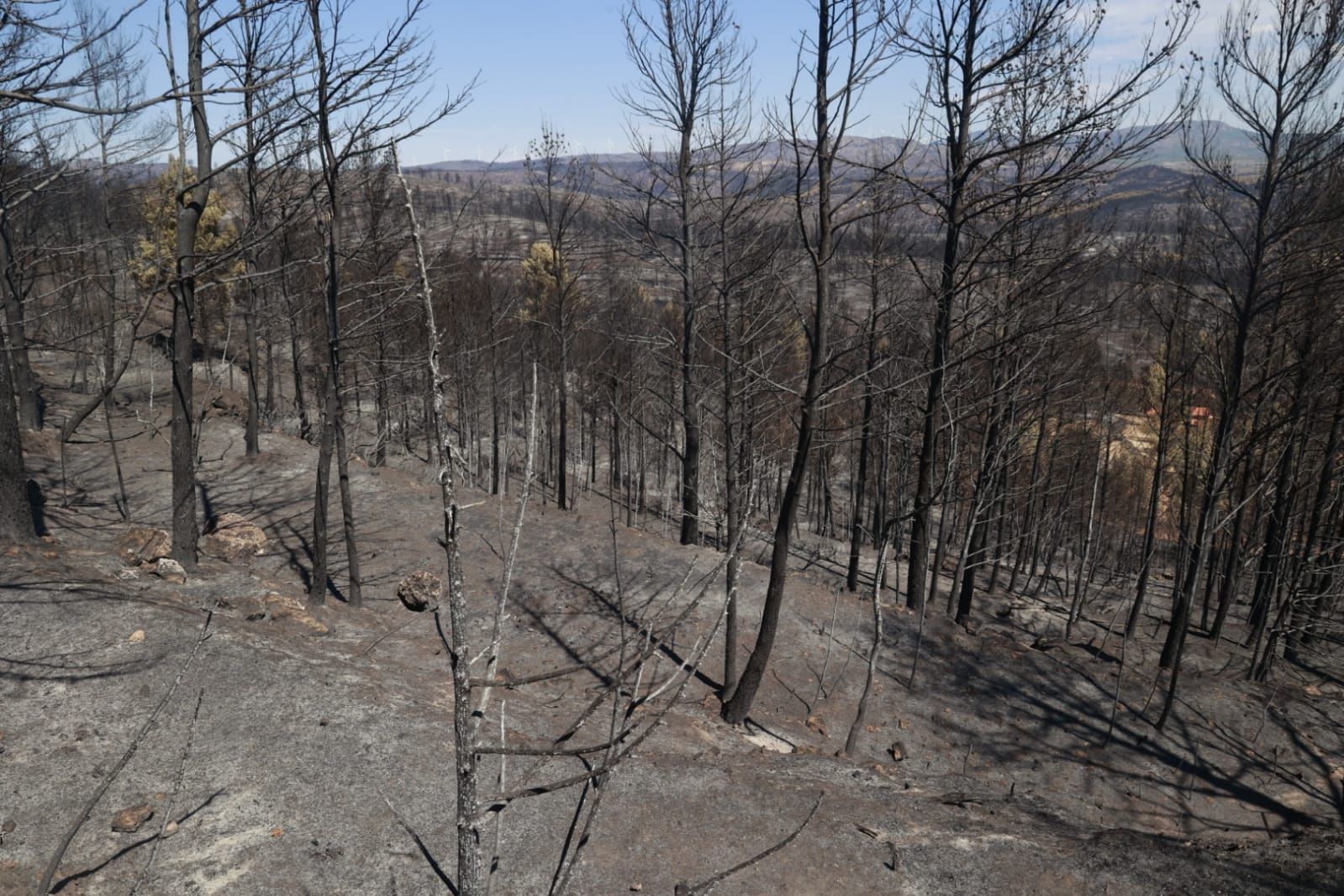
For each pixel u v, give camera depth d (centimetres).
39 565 1288
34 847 802
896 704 1603
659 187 2303
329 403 1579
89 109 593
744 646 1730
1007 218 1642
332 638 1468
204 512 2123
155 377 3127
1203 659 2042
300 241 2723
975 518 2058
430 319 303
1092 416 2978
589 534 2178
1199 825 1341
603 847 931
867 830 1008
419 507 2322
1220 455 1703
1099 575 3275
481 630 1691
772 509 3344
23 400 2408
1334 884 926
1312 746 1602
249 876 814
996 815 1152
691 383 2133
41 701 991
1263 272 1628
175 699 1041
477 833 323
